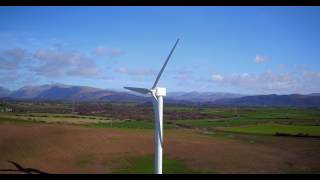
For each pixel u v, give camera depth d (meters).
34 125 75.62
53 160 51.91
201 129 105.81
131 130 86.06
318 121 139.12
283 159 55.25
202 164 51.03
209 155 56.97
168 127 110.69
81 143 60.78
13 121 90.69
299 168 49.34
